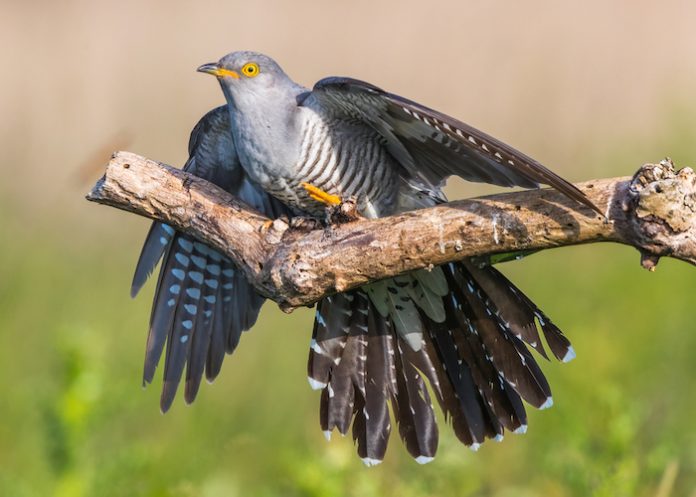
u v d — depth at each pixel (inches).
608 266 553.0
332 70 805.9
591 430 392.2
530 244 295.4
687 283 527.5
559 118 722.8
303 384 519.2
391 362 365.4
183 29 858.8
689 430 446.6
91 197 342.3
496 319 351.9
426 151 331.6
